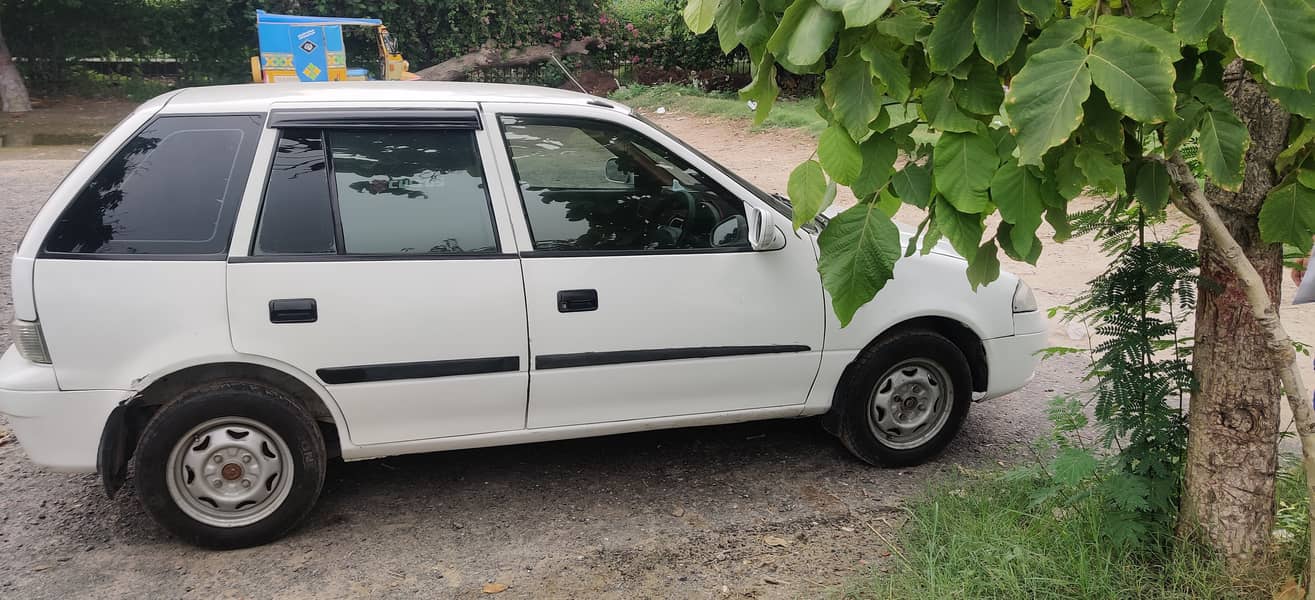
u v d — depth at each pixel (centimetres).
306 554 383
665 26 2408
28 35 2122
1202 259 324
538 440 410
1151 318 360
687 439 502
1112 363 357
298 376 369
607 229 404
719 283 413
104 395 354
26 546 385
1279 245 310
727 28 253
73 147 1620
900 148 251
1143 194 263
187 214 362
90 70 2211
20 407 353
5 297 719
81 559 376
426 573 370
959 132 238
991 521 376
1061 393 584
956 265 457
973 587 335
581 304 393
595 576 368
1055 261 890
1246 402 317
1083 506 369
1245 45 202
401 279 374
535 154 397
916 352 450
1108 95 205
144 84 2216
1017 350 473
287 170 371
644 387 412
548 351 393
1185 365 352
